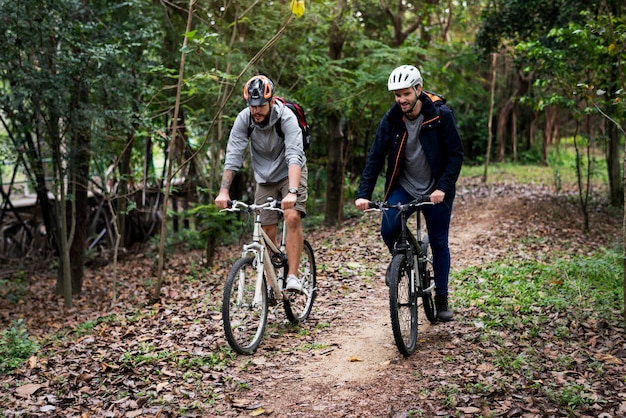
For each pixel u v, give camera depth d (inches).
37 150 369.4
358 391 165.0
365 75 422.3
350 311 241.3
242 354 191.8
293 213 200.1
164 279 370.6
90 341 226.4
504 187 718.5
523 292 244.2
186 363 186.5
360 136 640.4
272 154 199.8
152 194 598.5
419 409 150.9
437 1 606.9
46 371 193.8
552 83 408.8
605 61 379.2
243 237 507.2
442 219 192.1
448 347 189.3
